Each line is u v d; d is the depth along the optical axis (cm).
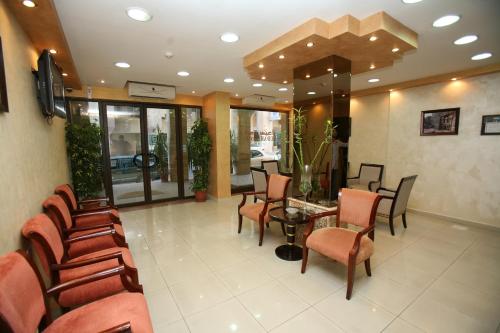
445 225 409
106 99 491
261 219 324
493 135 383
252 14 219
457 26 244
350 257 212
